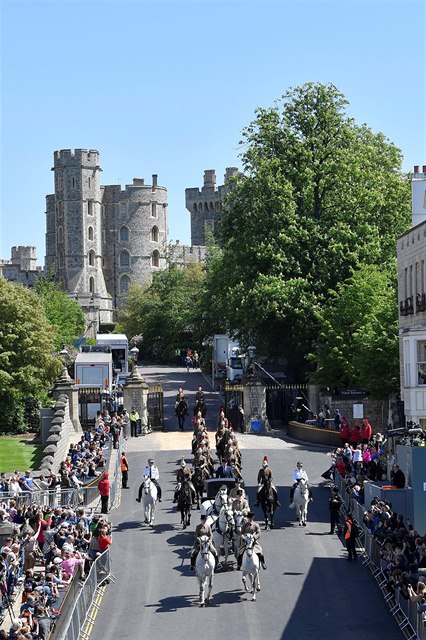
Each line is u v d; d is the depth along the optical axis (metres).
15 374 83.62
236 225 87.75
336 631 30.89
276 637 30.34
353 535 39.06
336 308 75.44
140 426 76.25
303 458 62.59
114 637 30.73
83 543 37.12
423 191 67.94
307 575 37.19
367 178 87.06
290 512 48.19
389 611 32.88
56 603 29.22
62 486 50.31
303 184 86.50
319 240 84.19
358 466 50.31
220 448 57.06
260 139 89.12
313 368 84.69
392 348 66.31
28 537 39.06
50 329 90.25
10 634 27.92
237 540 38.41
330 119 87.94
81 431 79.19
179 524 46.09
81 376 86.56
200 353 141.00
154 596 35.12
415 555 34.00
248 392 76.75
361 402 73.12
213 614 32.78
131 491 54.72
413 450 39.53
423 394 53.50
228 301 83.69
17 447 73.12
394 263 81.75
